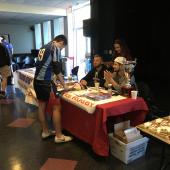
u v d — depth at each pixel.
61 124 3.17
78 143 2.97
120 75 2.83
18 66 9.41
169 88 5.19
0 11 7.13
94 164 2.47
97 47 5.74
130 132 2.45
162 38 5.67
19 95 5.69
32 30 11.74
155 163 2.45
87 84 3.29
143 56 5.80
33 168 2.43
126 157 2.42
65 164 2.49
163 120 1.89
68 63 7.38
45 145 2.94
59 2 6.96
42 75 2.79
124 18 5.38
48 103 2.98
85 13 7.48
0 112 4.37
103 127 2.32
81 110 2.68
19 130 3.47
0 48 5.41
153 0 5.49
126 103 2.45
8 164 2.52
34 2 6.92
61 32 8.88
